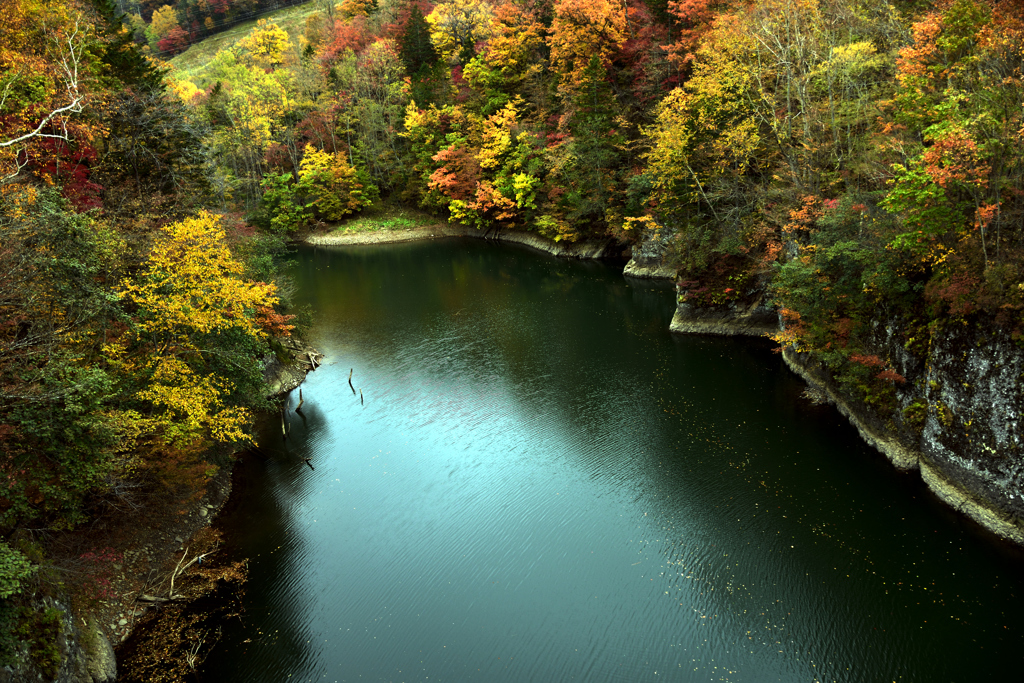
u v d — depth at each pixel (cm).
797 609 1465
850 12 2970
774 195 2931
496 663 1362
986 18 1781
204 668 1352
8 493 1173
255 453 2262
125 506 1567
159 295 1697
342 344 3400
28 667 1065
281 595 1573
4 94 1703
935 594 1478
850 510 1788
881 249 2020
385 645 1418
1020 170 1594
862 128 2927
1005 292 1570
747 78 3212
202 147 3378
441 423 2475
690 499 1902
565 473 2094
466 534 1808
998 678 1259
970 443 1705
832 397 2422
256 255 2912
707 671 1319
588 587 1580
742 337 3244
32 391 1181
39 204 1355
